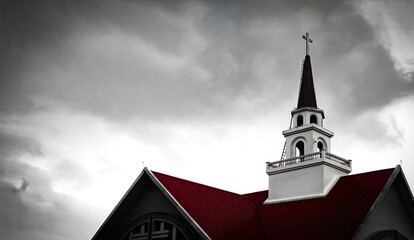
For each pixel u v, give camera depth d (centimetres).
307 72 5300
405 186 4272
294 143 5038
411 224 4438
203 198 4278
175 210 4056
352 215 4016
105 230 4316
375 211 4006
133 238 4216
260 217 4622
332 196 4469
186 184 4328
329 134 5088
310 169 4747
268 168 5034
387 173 4331
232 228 4106
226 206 4422
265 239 4269
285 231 4275
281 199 4822
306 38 5459
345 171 4888
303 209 4481
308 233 4109
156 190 4228
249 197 5088
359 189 4341
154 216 4147
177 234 3981
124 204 4275
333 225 4038
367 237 3928
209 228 3869
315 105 5150
